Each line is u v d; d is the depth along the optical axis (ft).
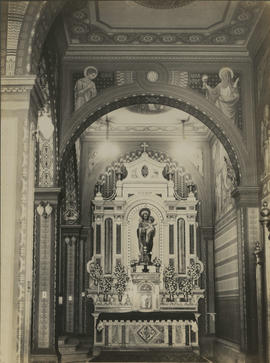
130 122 68.13
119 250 70.18
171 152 72.49
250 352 45.88
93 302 68.64
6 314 29.78
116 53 49.75
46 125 47.01
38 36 33.24
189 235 70.69
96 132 71.10
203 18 44.96
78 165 70.85
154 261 69.51
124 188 71.87
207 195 72.28
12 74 32.17
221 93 49.67
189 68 50.03
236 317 56.70
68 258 68.90
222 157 64.75
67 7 42.45
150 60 49.98
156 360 54.60
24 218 30.63
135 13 44.01
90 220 71.15
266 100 45.44
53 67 45.65
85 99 49.57
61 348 60.08
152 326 63.36
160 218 71.05
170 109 63.87
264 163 46.11
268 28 44.16
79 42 48.67
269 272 44.37
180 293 68.39
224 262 64.03
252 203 47.98
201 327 69.36
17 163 31.09
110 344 62.95
